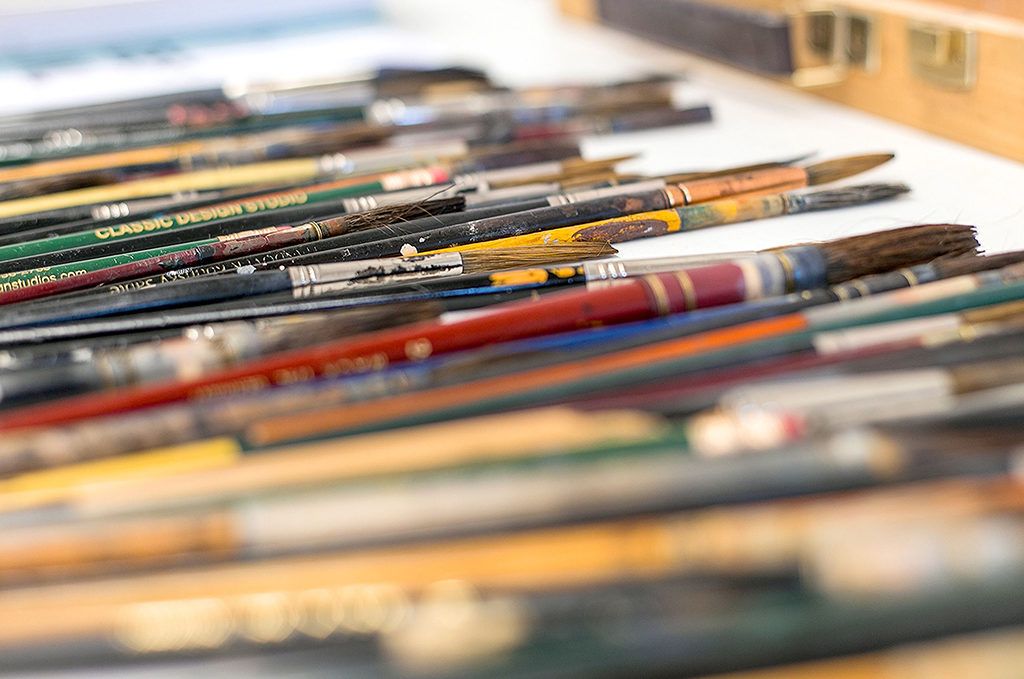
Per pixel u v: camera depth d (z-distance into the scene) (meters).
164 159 0.53
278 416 0.34
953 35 0.50
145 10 0.77
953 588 0.28
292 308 0.39
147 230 0.45
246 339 0.36
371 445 0.32
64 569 0.32
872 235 0.39
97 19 0.76
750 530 0.29
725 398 0.33
